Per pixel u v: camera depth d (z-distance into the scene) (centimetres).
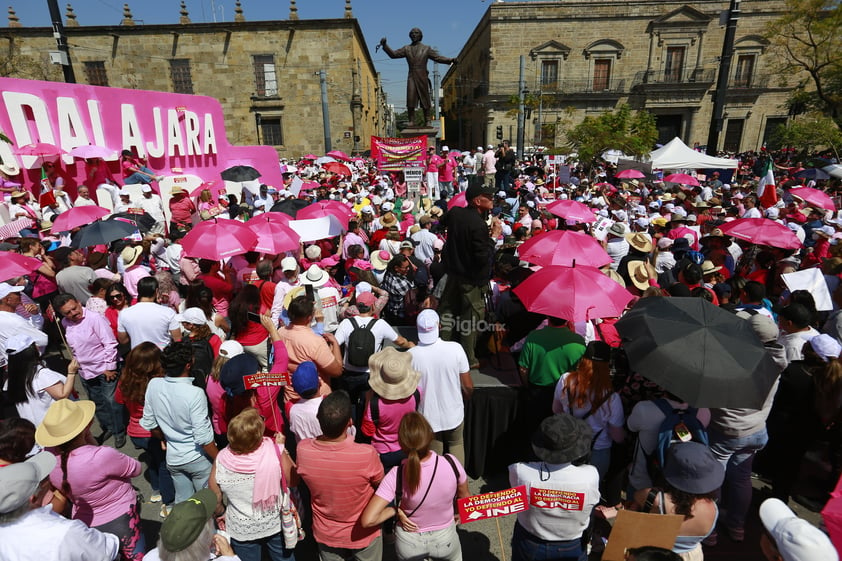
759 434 338
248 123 3341
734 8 1666
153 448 382
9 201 921
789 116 3894
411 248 662
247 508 290
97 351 468
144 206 1060
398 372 330
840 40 2784
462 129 5712
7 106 945
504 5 3919
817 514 390
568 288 379
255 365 350
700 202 1126
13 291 472
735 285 573
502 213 1204
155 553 212
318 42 3209
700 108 3997
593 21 3897
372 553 294
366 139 4084
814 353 339
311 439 282
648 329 313
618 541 231
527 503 258
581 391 333
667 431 296
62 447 279
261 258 635
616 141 2369
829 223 884
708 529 240
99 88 1127
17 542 209
